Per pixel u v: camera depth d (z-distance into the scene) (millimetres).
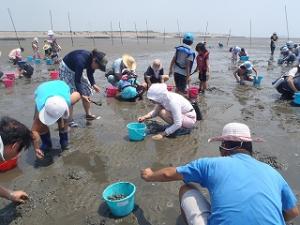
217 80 12516
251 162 2932
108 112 8023
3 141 3244
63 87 5379
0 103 8766
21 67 12672
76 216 4012
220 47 36125
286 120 7566
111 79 9898
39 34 60844
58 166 5250
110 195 4098
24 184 4734
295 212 2988
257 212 2600
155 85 6215
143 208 4125
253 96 9859
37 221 3939
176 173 3232
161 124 7125
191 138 6359
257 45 42344
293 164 5344
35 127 5305
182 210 3402
